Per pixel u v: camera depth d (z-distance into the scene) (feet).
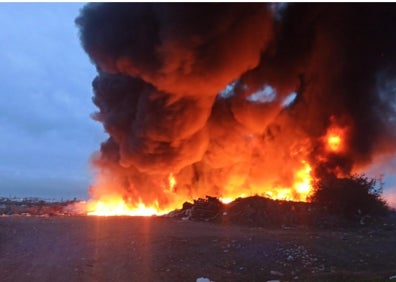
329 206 73.20
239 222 67.05
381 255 50.90
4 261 46.16
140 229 58.08
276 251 49.80
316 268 45.93
